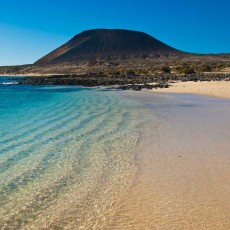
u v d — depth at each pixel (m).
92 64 190.00
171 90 42.91
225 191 8.27
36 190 8.52
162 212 7.24
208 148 12.34
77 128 16.70
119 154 11.73
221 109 23.64
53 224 6.79
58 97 36.62
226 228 6.53
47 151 12.25
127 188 8.59
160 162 10.72
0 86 66.38
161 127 16.64
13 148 12.71
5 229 6.61
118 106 26.41
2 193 8.34
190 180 9.06
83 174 9.69
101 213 7.25
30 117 20.64
